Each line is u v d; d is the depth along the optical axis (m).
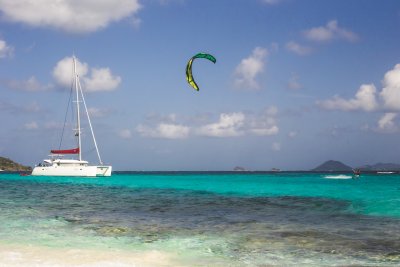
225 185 50.41
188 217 19.14
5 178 78.94
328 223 16.97
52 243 12.73
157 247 12.30
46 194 34.78
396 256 11.17
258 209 22.48
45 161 73.44
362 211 20.89
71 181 64.56
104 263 10.13
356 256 11.19
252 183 56.28
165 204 25.72
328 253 11.52
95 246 12.34
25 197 31.17
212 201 27.64
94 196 32.72
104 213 20.80
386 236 13.96
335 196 30.17
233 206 24.22
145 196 32.78
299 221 17.62
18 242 12.80
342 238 13.65
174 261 10.55
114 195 33.94
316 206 23.52
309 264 10.34
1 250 11.55
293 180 69.56
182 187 46.94
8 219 18.05
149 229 15.59
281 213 20.58
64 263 10.06
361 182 57.75
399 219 18.05
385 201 25.11
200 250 11.92
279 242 13.06
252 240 13.38
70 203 26.38
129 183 58.19
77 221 17.69
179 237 13.93
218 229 15.59
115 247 12.24
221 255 11.28
